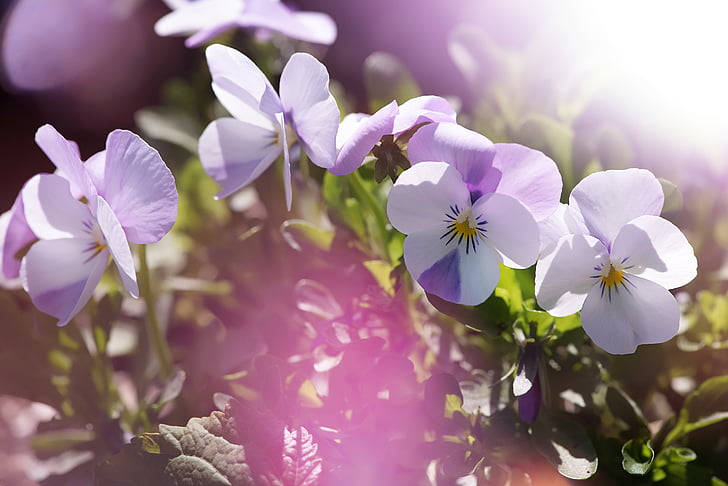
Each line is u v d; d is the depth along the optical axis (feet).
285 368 1.35
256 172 1.35
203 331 1.53
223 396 1.35
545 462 1.34
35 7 2.65
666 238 1.21
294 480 1.27
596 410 1.36
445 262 1.24
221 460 1.28
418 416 1.30
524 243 1.22
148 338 1.53
